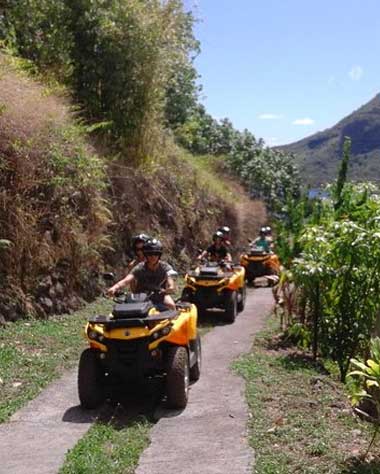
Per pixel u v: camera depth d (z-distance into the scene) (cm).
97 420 630
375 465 496
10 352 839
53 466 515
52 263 1130
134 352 655
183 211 2027
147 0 1656
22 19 1441
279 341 1032
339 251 864
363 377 580
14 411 653
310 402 662
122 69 1573
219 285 1234
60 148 1176
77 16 1532
